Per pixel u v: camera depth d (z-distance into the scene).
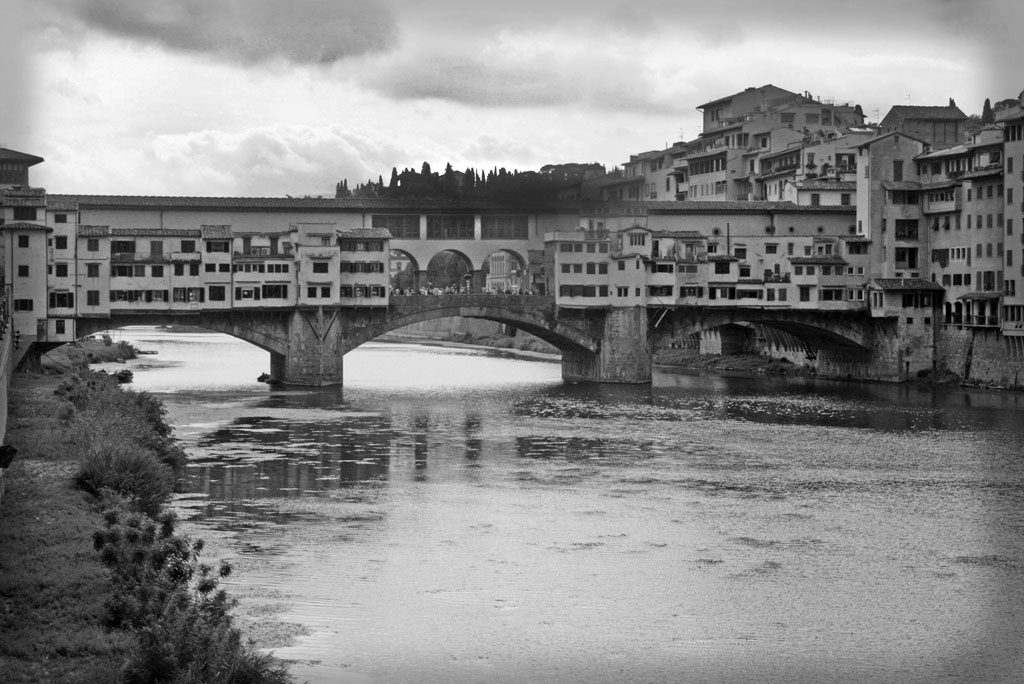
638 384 158.50
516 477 91.12
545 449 104.19
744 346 191.88
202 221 153.00
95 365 170.88
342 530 73.19
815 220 169.25
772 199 190.38
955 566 67.31
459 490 85.94
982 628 56.97
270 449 101.62
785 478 91.75
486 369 182.25
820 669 52.25
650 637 55.47
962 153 155.25
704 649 54.19
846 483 90.06
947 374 155.00
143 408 102.25
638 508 80.56
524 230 166.62
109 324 143.38
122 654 45.09
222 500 80.94
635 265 159.00
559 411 129.62
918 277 160.38
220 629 46.12
